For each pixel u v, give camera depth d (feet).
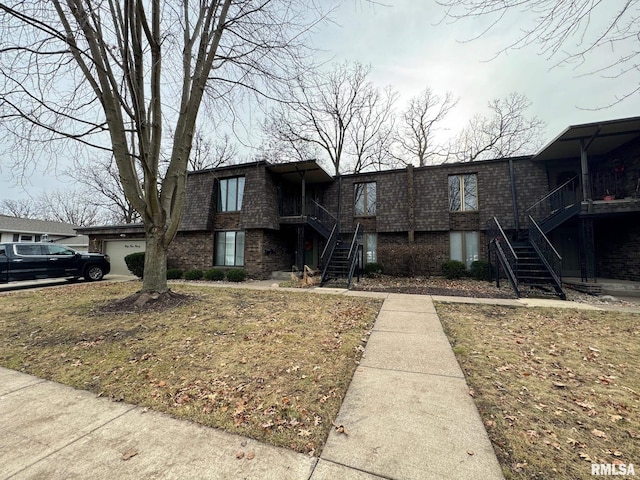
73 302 23.32
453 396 8.77
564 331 15.08
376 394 8.97
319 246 48.49
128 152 20.59
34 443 6.98
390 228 41.68
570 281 29.45
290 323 16.71
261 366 11.18
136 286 32.78
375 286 32.14
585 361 11.33
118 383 10.18
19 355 12.89
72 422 7.88
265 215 39.99
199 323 16.78
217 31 22.11
